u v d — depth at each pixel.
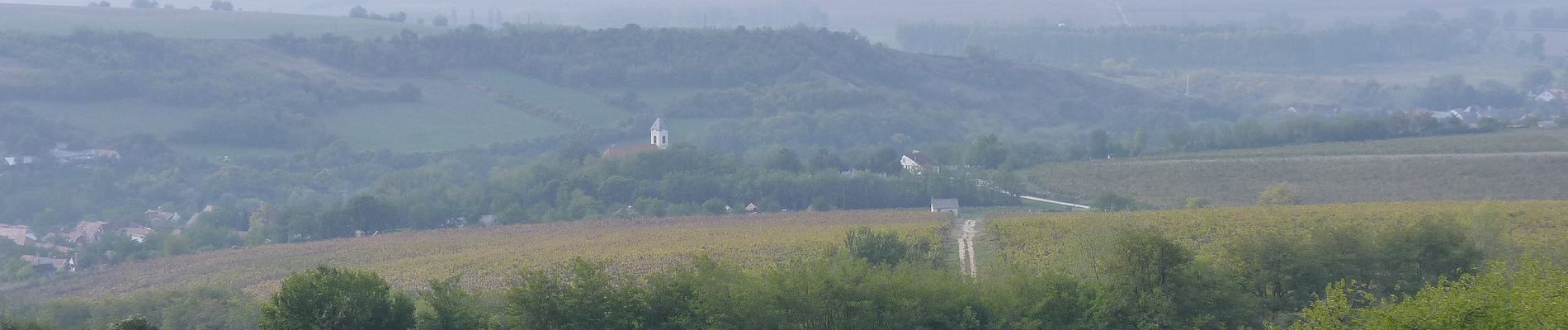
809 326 199.00
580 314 193.12
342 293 185.75
